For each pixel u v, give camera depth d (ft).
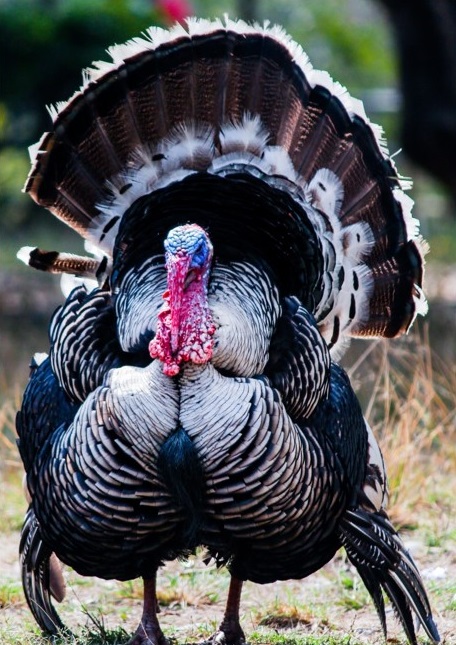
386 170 36.19
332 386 33.76
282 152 35.22
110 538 31.58
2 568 42.09
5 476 49.90
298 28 191.93
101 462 30.60
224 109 34.88
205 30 34.47
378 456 34.86
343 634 36.29
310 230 34.30
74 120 34.58
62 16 121.29
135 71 34.42
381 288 36.86
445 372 54.13
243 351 30.96
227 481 30.55
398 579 33.99
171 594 39.47
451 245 116.88
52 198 35.37
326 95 35.53
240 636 35.09
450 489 46.78
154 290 31.71
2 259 110.63
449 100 97.55
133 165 35.09
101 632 35.40
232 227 33.12
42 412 33.17
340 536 33.40
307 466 31.35
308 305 34.88
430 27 95.91
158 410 30.19
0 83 122.52
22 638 35.04
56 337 33.01
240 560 32.86
